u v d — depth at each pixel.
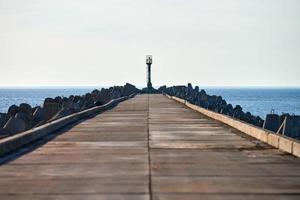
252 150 12.56
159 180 8.60
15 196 7.45
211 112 25.31
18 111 30.47
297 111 100.62
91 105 36.91
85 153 11.97
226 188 7.96
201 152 12.17
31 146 13.38
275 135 13.34
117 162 10.55
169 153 11.97
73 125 20.62
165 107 36.50
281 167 9.95
